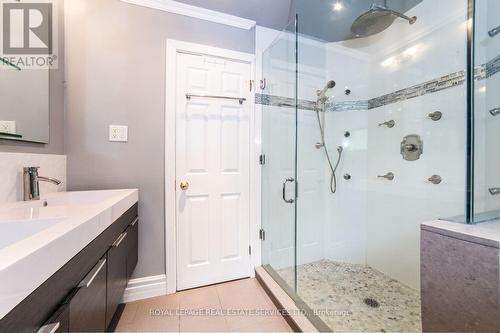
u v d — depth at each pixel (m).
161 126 1.67
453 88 1.44
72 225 0.67
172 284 1.68
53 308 0.56
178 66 1.71
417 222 1.66
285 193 1.89
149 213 1.64
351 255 2.09
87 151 1.51
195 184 1.77
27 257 0.45
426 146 1.61
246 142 1.94
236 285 1.81
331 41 2.05
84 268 0.74
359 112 2.09
